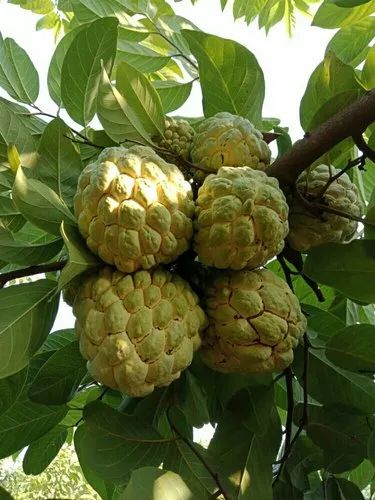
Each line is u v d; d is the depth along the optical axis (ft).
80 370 1.59
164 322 1.24
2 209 1.59
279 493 1.66
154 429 1.53
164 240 1.27
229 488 1.47
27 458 1.95
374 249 1.44
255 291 1.32
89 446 1.45
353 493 1.73
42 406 1.70
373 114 1.48
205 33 1.70
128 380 1.22
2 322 1.30
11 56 1.93
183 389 1.69
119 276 1.26
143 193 1.25
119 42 2.24
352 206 1.58
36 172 1.53
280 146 1.77
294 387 1.84
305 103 1.69
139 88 1.64
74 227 1.31
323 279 1.46
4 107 1.52
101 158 1.32
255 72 1.74
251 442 1.53
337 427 1.68
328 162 1.54
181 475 1.54
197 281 1.37
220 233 1.27
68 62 1.66
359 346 1.55
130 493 1.22
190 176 1.59
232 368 1.36
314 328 1.75
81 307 1.27
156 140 1.64
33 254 1.45
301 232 1.55
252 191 1.29
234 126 1.53
